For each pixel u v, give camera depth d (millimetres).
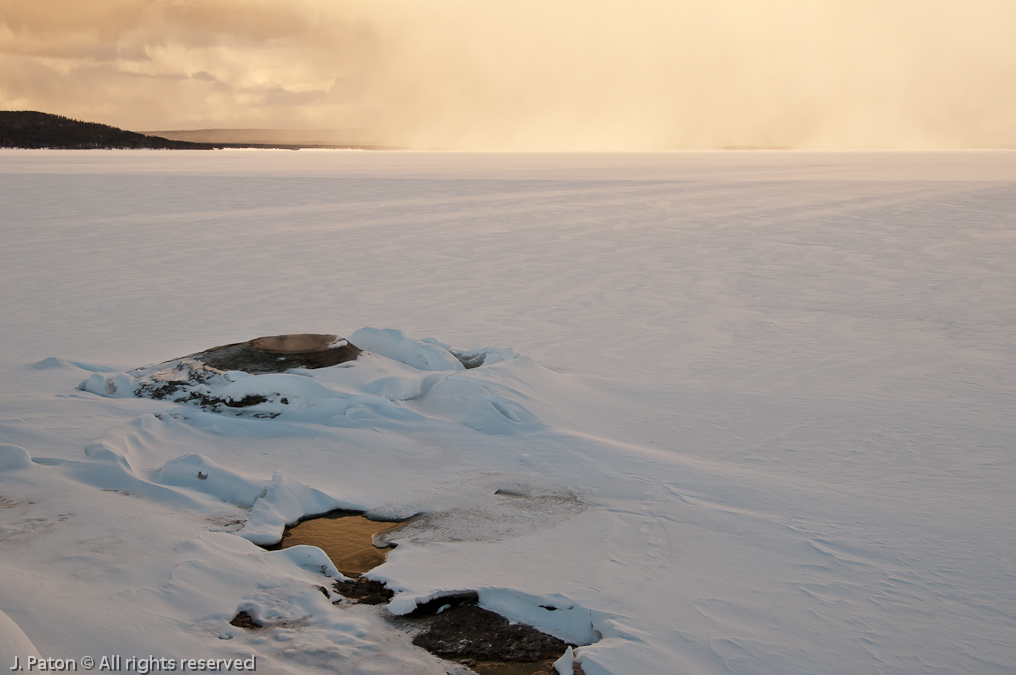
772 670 2664
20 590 2717
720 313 10398
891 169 52844
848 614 3049
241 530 3664
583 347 8461
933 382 6961
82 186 36344
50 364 7020
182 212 25078
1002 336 8836
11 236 18625
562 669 2682
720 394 6566
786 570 3416
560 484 4449
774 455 5047
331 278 13203
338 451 4895
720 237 18844
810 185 37250
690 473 4648
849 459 4969
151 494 4020
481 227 21109
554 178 45250
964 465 4859
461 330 9297
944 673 2682
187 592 2916
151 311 10281
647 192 34125
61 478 4082
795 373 7328
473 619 3025
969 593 3234
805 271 13867
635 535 3770
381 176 47188
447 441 5133
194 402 5680
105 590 2850
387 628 2924
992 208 24438
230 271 13859
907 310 10430
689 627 2908
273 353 6469
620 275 13602
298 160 79250
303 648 2686
